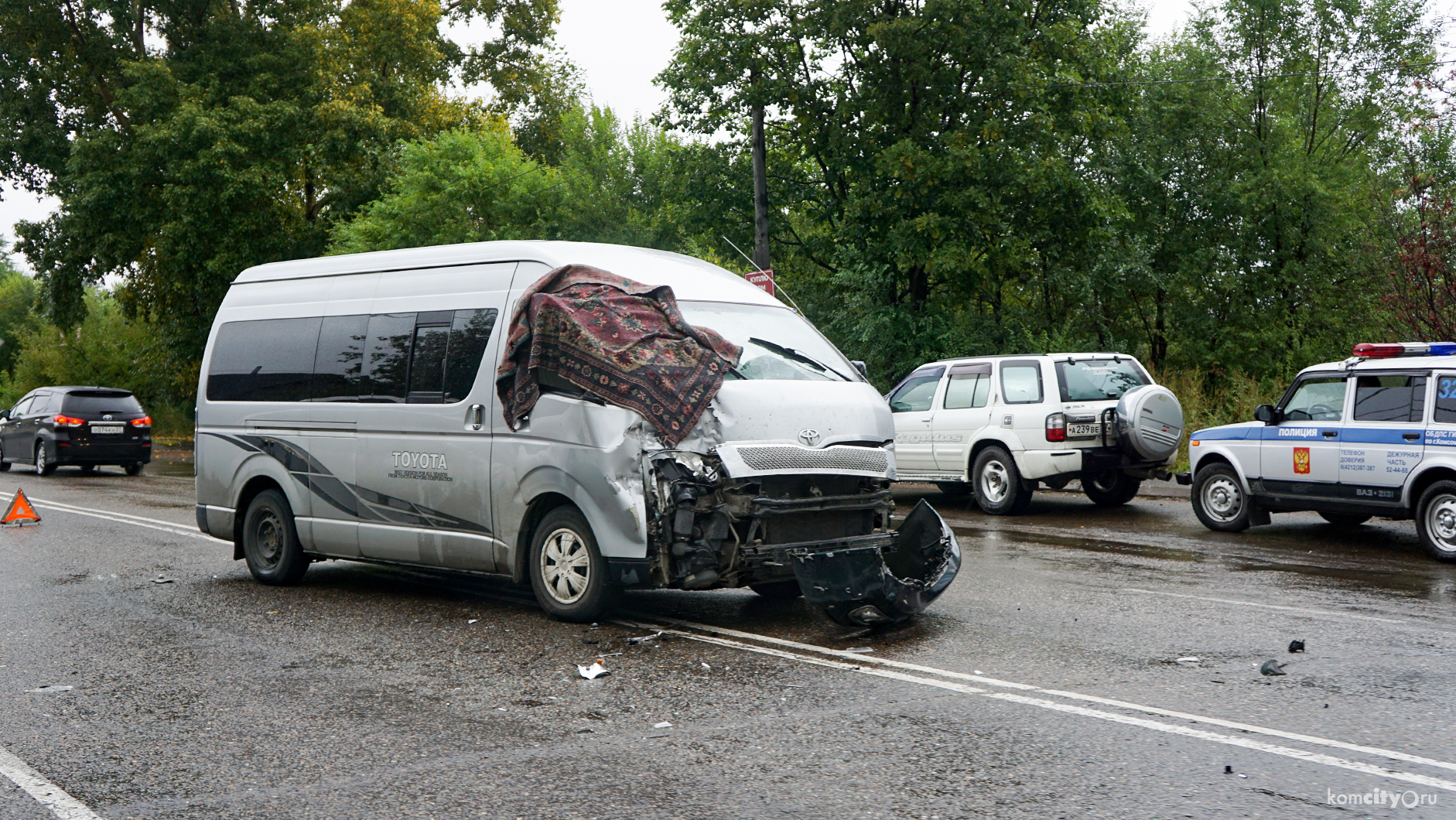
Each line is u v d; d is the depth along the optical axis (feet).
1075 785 14.42
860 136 80.89
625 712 18.31
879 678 20.21
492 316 26.45
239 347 32.81
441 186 97.04
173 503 58.59
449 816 13.74
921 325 79.41
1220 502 40.83
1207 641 22.80
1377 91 93.04
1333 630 23.76
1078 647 22.40
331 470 29.71
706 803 14.03
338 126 108.78
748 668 21.06
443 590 30.81
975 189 75.05
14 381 162.40
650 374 23.48
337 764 15.85
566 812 13.79
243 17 112.78
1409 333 53.62
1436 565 33.06
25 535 44.80
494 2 143.33
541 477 24.77
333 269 30.86
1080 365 46.37
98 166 103.35
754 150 81.20
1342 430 36.55
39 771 15.78
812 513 24.09
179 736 17.42
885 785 14.56
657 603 27.99
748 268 88.63
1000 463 46.88
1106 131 81.71
